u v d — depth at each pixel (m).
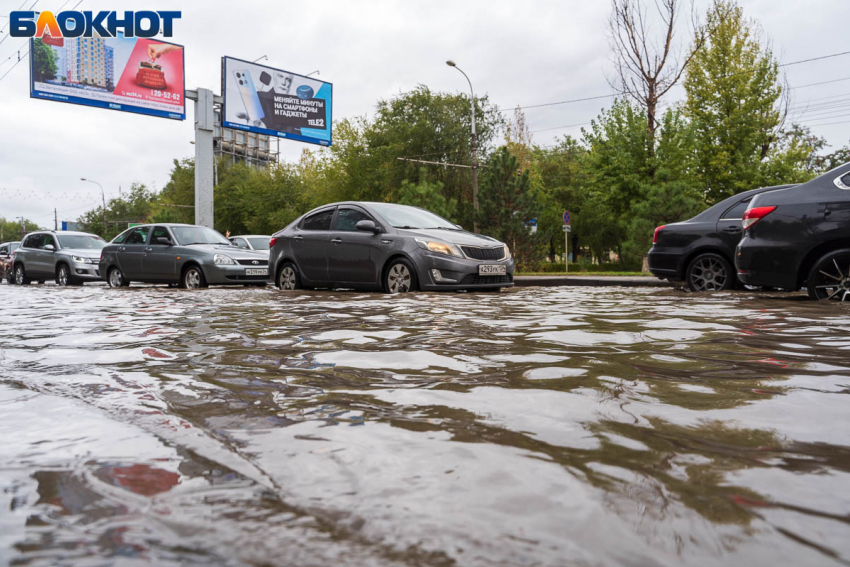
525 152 40.12
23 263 16.42
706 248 8.03
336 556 0.81
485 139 43.00
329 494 1.03
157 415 1.59
